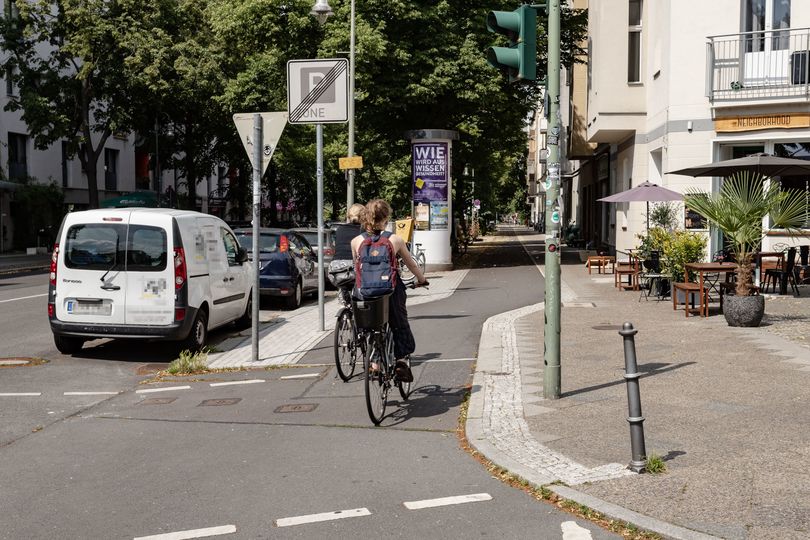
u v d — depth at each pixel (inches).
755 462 208.8
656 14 818.2
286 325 538.9
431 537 169.3
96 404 313.3
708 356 363.9
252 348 404.2
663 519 170.7
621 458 217.0
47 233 1615.4
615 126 872.9
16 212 1605.6
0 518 184.9
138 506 191.8
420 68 1024.2
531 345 417.1
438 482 205.9
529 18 284.5
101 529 177.2
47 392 335.3
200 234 442.3
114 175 2004.2
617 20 866.1
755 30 713.6
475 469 216.5
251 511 186.7
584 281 823.1
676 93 733.3
